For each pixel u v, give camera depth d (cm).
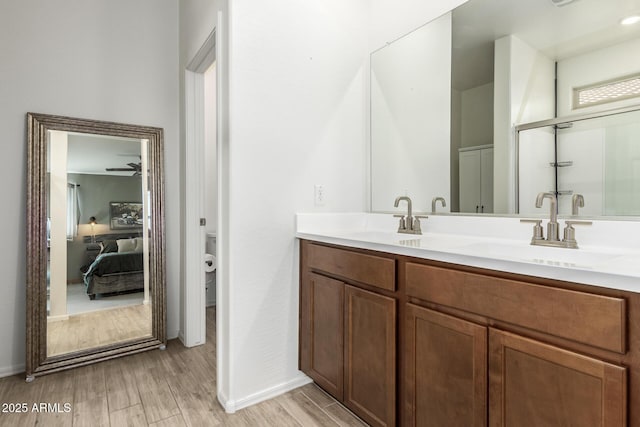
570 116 130
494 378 99
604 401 78
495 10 153
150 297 234
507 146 149
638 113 115
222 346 169
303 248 181
